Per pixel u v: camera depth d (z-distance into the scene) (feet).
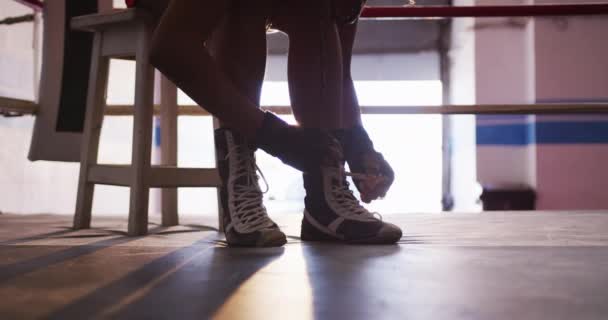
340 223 3.63
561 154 16.44
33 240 3.89
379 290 2.02
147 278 2.29
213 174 4.62
